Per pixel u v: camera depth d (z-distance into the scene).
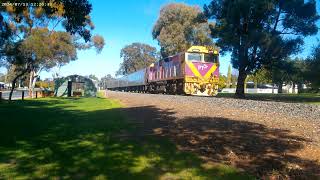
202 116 15.23
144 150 8.92
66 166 7.58
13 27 33.22
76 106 26.92
